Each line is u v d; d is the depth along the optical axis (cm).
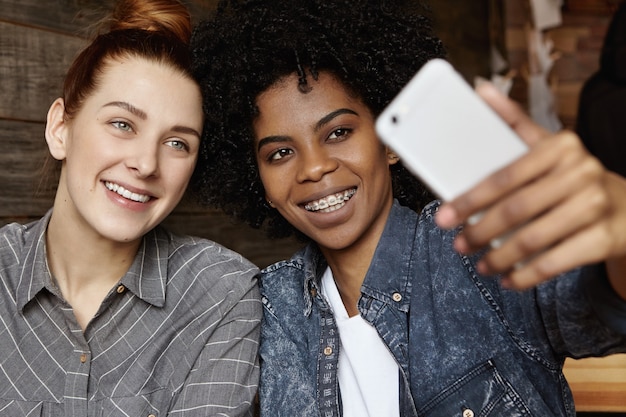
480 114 46
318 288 105
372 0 106
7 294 100
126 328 101
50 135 102
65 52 147
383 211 103
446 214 43
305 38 95
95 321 100
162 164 98
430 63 47
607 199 43
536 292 77
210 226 193
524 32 340
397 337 98
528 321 84
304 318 107
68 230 100
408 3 118
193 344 104
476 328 93
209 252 111
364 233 102
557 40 329
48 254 103
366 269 103
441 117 46
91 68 98
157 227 109
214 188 118
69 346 98
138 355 100
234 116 106
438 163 46
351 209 96
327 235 97
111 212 96
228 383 101
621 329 59
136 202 97
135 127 96
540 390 89
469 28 342
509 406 89
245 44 101
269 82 97
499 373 90
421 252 101
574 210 42
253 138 103
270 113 97
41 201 142
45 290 99
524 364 90
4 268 101
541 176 43
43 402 96
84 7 152
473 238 44
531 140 47
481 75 350
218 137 109
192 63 101
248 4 106
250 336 105
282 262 113
